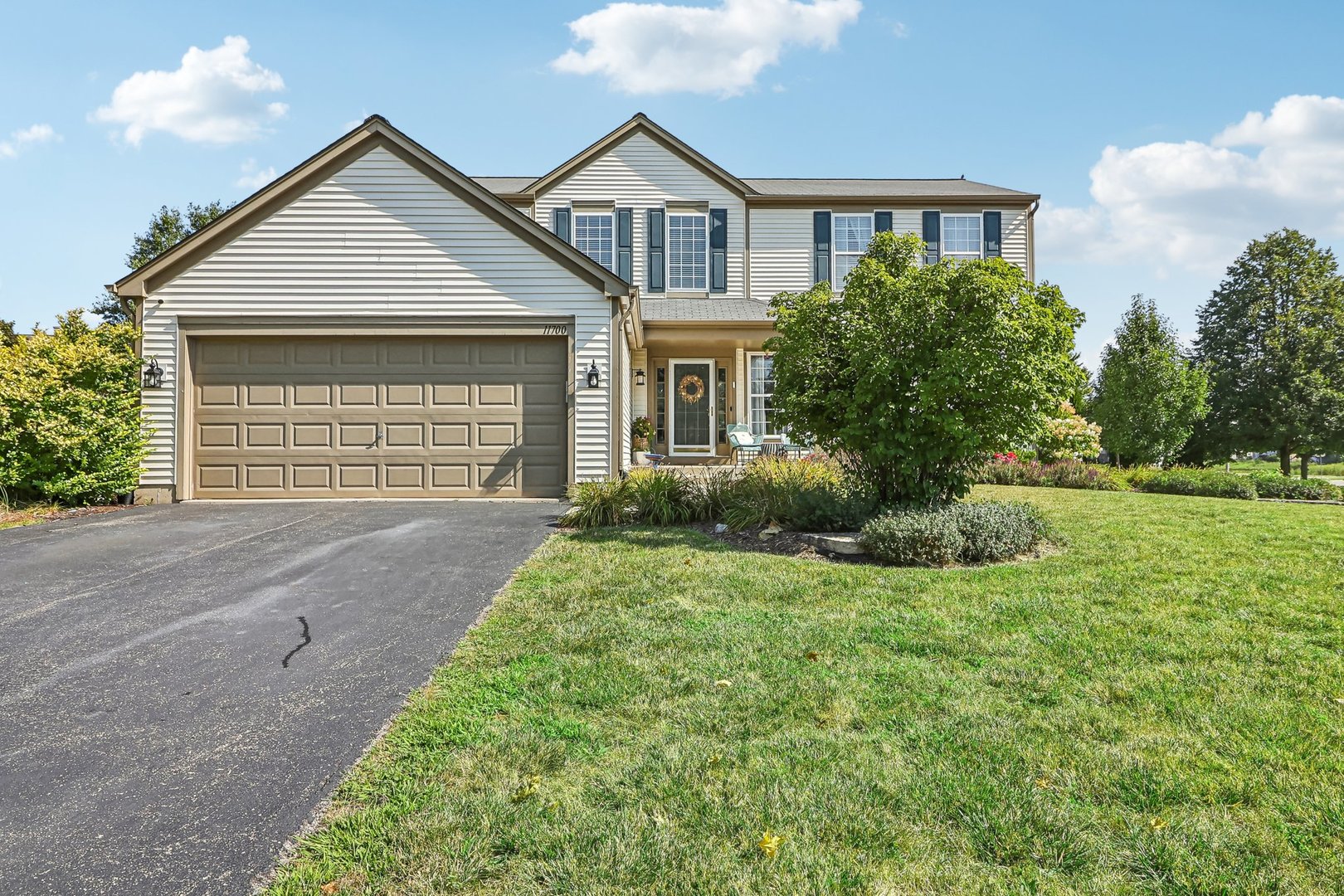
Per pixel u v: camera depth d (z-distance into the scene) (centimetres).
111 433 932
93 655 385
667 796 241
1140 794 241
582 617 443
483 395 1028
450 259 1027
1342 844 214
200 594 506
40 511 862
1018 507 689
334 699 327
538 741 281
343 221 1023
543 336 1031
